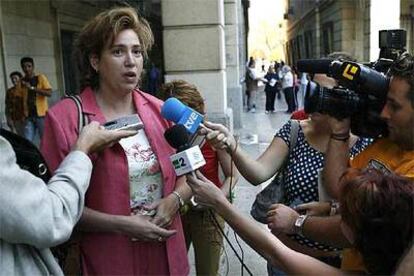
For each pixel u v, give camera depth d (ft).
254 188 19.57
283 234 6.57
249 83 57.26
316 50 72.74
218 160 8.70
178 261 6.82
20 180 4.45
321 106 5.98
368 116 5.57
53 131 6.21
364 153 5.75
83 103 6.48
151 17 39.58
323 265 4.89
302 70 6.58
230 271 12.30
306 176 7.38
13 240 4.47
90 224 6.15
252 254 13.30
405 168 4.94
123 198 6.28
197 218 8.82
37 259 4.79
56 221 4.68
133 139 6.52
